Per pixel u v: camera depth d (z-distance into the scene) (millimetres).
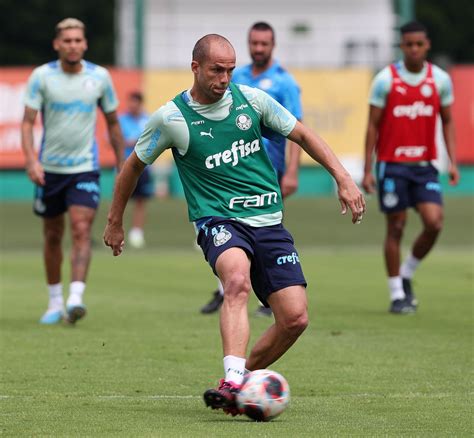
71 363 31578
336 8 118062
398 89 41562
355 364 31484
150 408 25453
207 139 24938
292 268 24969
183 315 41438
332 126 104875
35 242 70250
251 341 35812
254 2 116375
